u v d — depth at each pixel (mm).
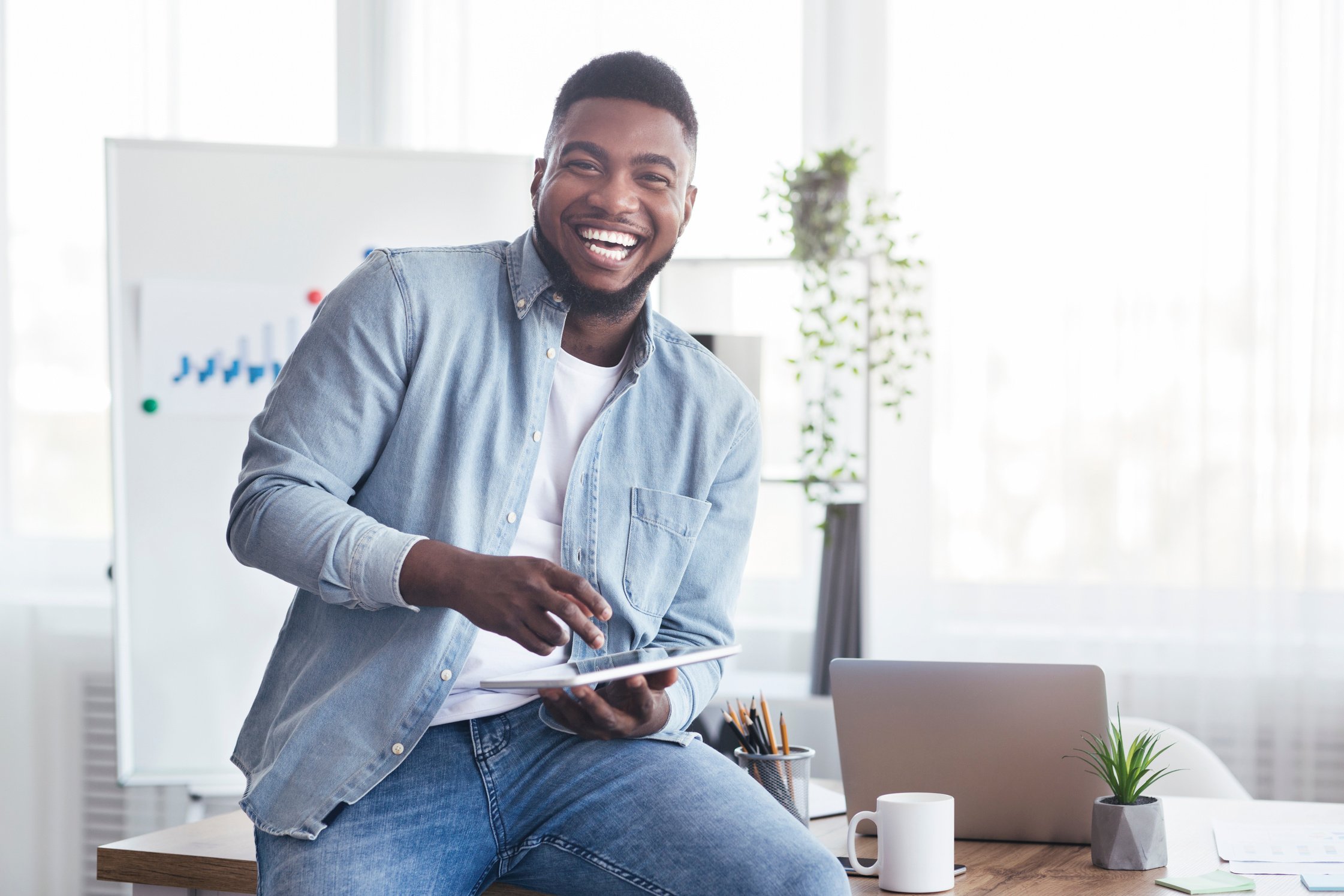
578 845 1324
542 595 1163
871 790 1532
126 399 2783
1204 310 2889
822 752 3014
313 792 1248
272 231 2809
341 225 2828
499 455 1381
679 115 1449
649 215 1420
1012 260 3014
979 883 1336
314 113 3311
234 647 2791
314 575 1232
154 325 2779
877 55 3105
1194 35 2910
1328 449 2826
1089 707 1471
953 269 3041
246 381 2793
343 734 1273
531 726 1370
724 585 1561
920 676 1514
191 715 2783
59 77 3318
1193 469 2904
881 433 3070
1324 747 2836
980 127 3037
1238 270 2883
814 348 3062
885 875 1331
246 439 2791
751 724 1544
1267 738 2873
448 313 1378
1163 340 2924
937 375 3051
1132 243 2941
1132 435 2938
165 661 2781
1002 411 3018
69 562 3305
